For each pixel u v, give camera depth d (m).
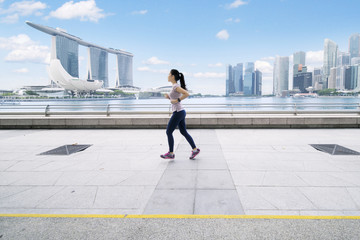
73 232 2.32
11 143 6.95
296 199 2.99
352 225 2.38
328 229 2.32
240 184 3.52
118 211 2.75
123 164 4.68
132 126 9.91
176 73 4.71
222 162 4.73
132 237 2.23
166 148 6.15
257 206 2.82
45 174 4.09
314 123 9.44
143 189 3.38
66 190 3.38
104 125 9.97
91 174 4.07
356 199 2.97
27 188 3.47
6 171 4.28
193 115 10.64
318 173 3.97
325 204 2.84
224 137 7.64
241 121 9.55
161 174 4.04
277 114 10.92
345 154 5.25
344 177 3.76
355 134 8.00
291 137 7.52
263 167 4.35
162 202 2.96
